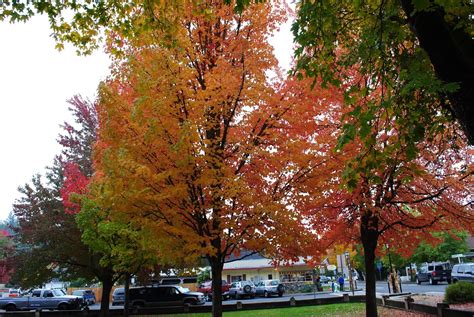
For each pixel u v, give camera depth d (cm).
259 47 860
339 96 920
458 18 508
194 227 870
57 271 2219
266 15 887
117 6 698
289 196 893
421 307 1472
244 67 835
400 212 1179
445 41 454
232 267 5325
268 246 824
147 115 786
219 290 912
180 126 773
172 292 2839
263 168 862
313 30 603
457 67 454
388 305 1820
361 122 486
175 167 799
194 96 793
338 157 858
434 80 437
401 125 614
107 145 911
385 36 573
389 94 546
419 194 1076
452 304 1639
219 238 903
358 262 4856
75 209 1977
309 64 655
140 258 1616
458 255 4503
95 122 2514
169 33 722
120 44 802
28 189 2225
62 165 2303
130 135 827
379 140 812
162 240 827
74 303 3156
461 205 1077
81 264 2058
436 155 968
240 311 2177
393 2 562
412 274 5291
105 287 2059
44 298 3158
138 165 748
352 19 682
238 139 868
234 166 894
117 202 806
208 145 840
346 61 641
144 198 788
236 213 828
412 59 592
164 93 772
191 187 828
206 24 910
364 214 1122
